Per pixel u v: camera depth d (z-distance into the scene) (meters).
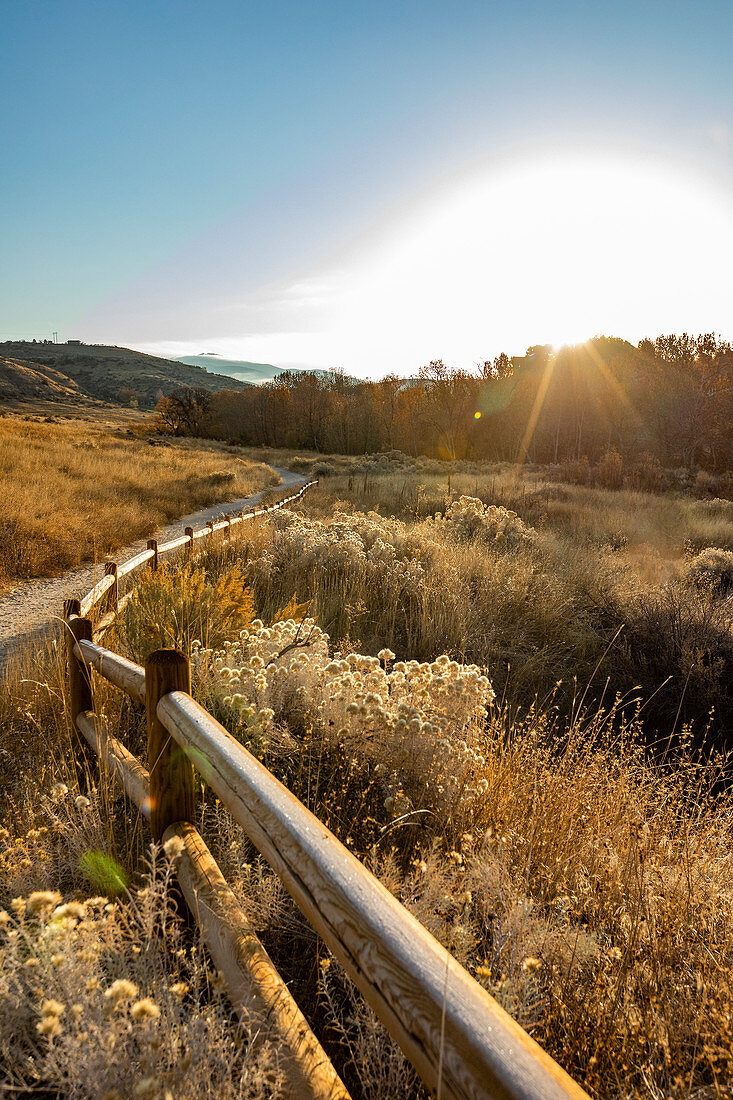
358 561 7.72
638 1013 1.64
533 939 1.84
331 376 97.56
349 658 3.45
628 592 7.68
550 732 4.64
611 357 73.44
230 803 1.44
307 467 43.97
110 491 16.81
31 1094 1.31
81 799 2.08
